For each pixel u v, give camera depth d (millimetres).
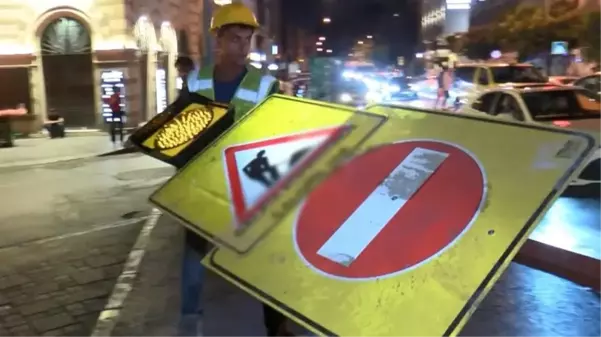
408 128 2617
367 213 2373
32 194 10734
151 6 23297
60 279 5918
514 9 40656
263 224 2635
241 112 3691
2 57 20172
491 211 2074
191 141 3387
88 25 20469
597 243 6473
